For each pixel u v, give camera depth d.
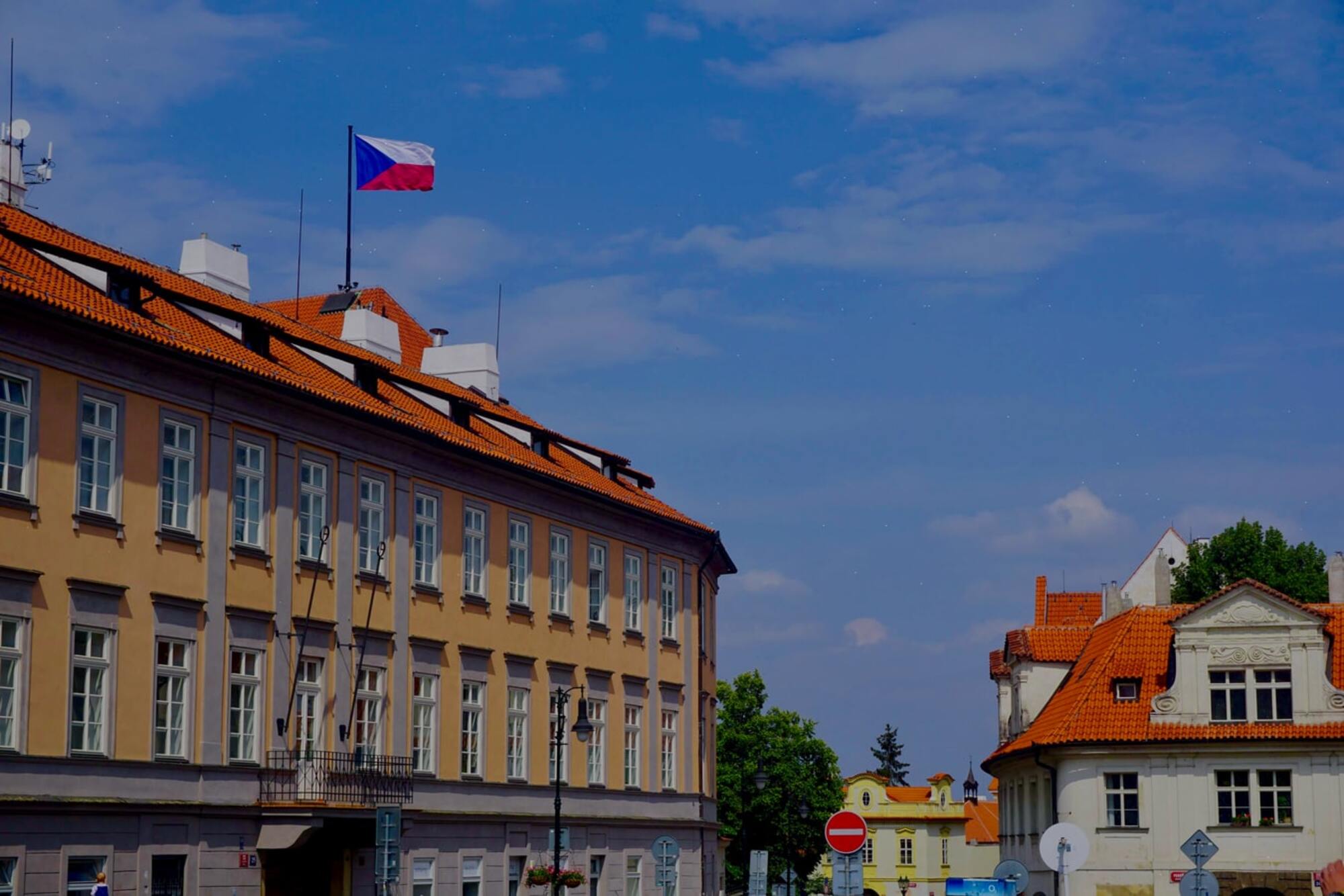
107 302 39.88
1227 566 82.75
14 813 35.00
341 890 45.12
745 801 107.38
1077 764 63.28
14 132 45.34
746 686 109.94
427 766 49.72
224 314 44.41
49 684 36.38
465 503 52.16
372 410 46.78
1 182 44.66
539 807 54.84
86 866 37.00
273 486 43.53
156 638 39.44
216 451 41.56
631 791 60.69
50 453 36.72
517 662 54.25
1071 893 62.53
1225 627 62.72
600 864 58.41
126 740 38.34
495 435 57.53
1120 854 62.19
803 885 110.69
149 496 39.47
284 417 43.97
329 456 45.91
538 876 51.53
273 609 43.25
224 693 41.47
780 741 108.06
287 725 43.53
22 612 35.84
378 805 45.06
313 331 52.16
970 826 168.38
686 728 65.50
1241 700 62.38
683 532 65.38
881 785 170.50
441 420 53.06
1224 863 61.25
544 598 56.09
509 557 54.31
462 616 51.56
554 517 56.97
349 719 46.12
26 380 36.16
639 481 66.81
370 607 47.22
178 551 40.19
